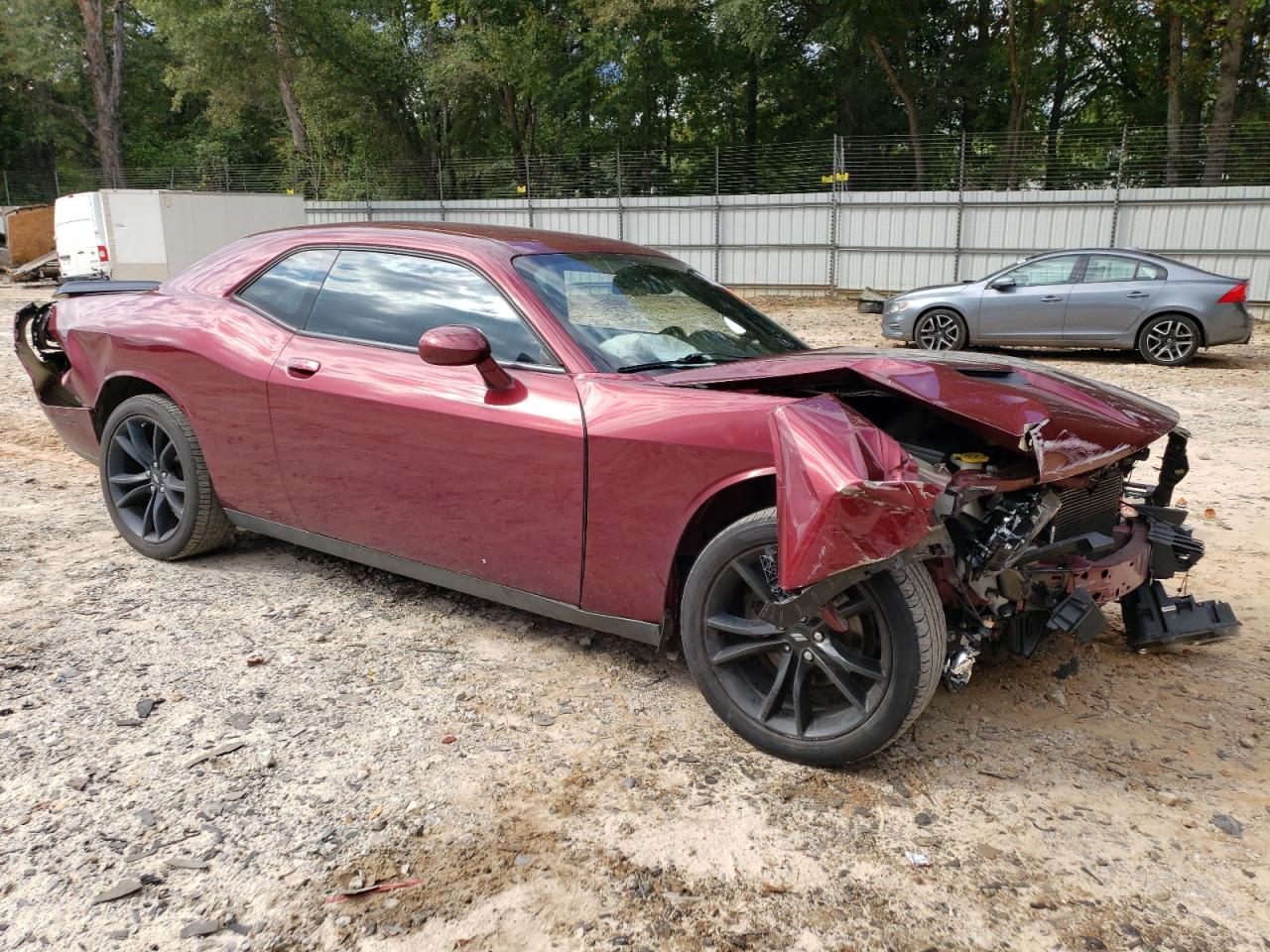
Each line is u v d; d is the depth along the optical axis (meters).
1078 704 3.08
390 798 2.52
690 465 2.68
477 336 2.87
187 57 31.47
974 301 12.88
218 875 2.20
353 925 2.05
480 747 2.78
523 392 3.04
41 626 3.54
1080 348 13.84
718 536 2.70
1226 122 22.41
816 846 2.34
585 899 2.14
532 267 3.32
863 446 2.35
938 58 30.23
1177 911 2.12
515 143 31.14
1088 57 32.12
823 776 2.65
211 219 21.73
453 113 33.12
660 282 3.69
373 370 3.38
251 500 3.88
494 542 3.18
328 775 2.62
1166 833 2.41
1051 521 2.94
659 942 2.02
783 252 22.69
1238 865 2.29
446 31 32.16
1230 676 3.30
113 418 4.24
